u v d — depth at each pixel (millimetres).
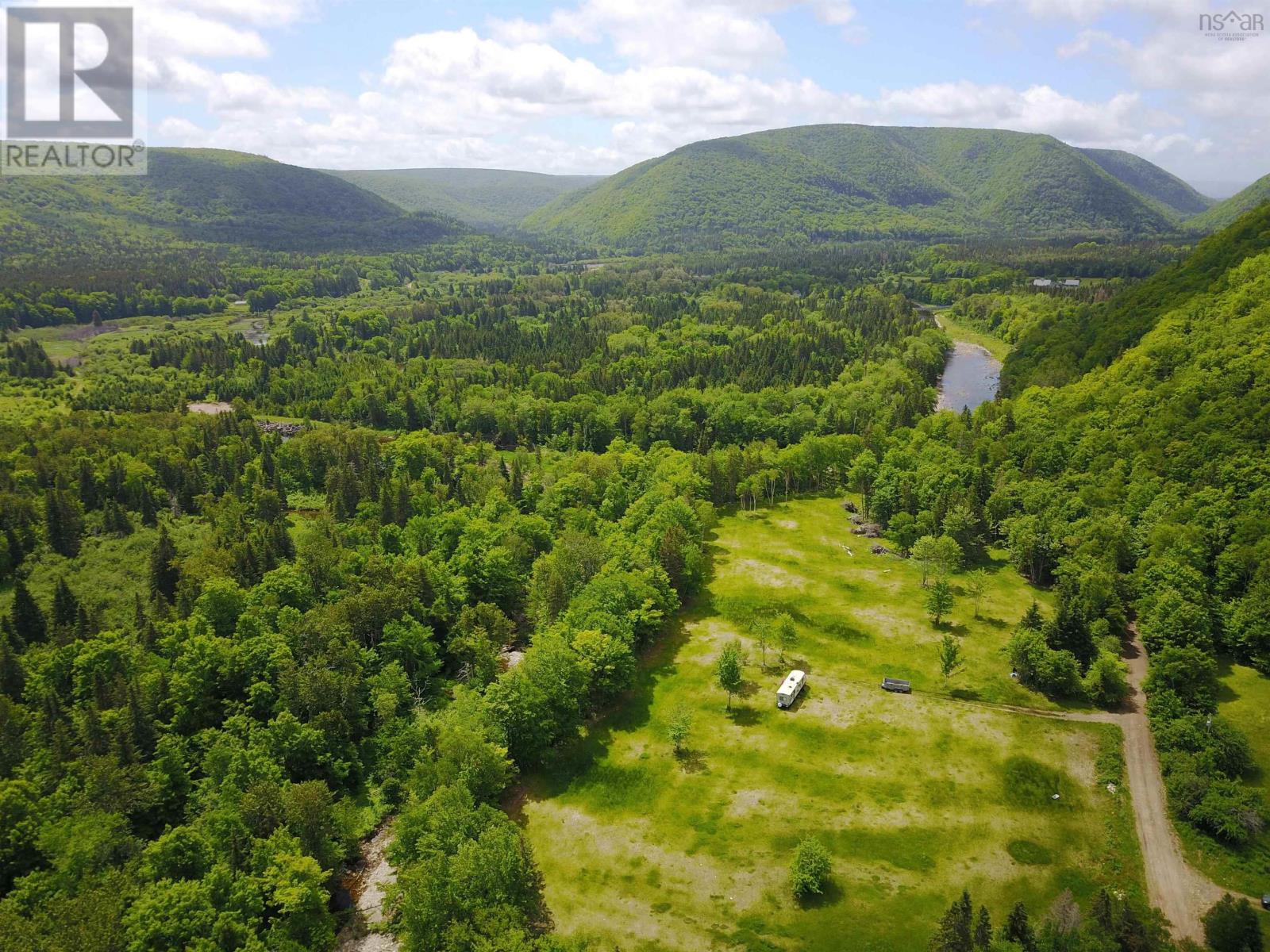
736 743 95562
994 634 116688
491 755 85125
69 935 60219
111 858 71938
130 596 127938
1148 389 158125
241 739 89688
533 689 94000
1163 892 70312
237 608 111750
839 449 186625
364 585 116875
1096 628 108562
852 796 85500
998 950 58562
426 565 123375
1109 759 87812
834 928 68875
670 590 122375
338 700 95750
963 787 85750
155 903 63594
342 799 86938
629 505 165750
